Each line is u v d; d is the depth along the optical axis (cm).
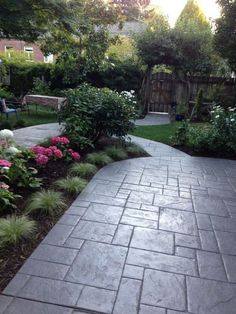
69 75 1027
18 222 257
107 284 202
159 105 1201
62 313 176
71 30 623
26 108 987
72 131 516
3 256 224
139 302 188
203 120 949
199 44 1039
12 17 509
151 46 1026
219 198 364
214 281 212
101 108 534
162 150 593
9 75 1216
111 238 258
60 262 222
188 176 442
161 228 282
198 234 275
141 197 352
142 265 225
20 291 191
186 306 187
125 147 576
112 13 990
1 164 309
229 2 852
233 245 260
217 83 1082
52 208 295
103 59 1020
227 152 578
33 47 1839
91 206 318
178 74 1123
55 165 426
